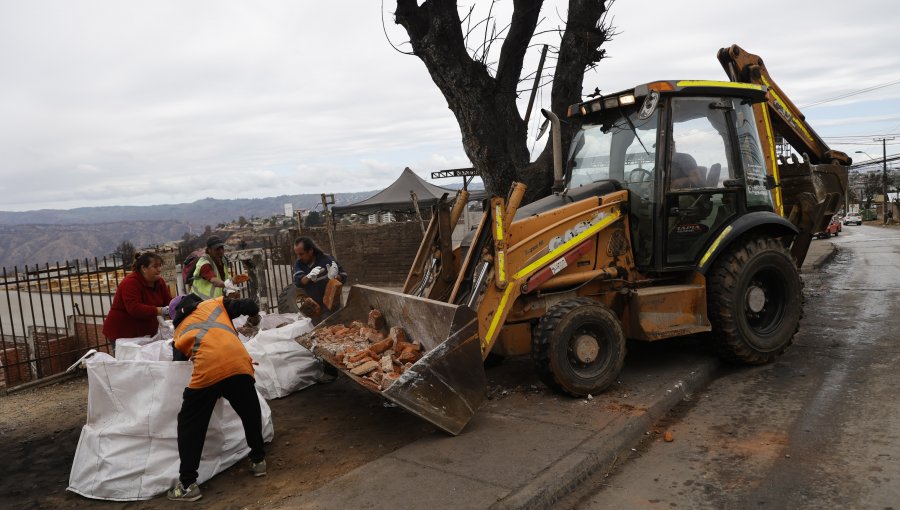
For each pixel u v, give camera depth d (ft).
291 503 12.13
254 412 13.70
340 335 19.16
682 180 19.54
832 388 17.52
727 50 26.78
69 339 32.53
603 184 20.24
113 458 13.51
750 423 15.56
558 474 12.53
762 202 21.25
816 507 11.32
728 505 11.68
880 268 48.37
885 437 13.92
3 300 37.22
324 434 16.47
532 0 27.81
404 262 51.19
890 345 21.56
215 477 14.07
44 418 20.01
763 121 24.71
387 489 12.32
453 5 26.91
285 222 114.52
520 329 18.57
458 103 27.86
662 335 18.61
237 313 14.28
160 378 13.56
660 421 16.33
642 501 12.12
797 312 20.66
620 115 20.83
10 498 13.84
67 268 28.73
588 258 19.33
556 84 28.25
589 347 17.43
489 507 11.33
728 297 19.30
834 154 29.55
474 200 62.34
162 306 20.20
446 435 15.19
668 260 19.42
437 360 15.06
